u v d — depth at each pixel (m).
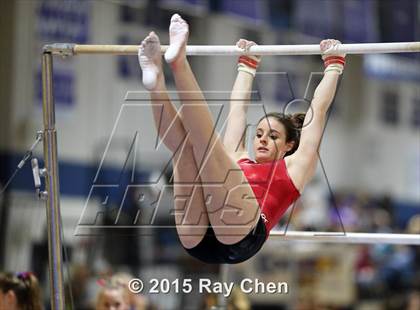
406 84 23.72
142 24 17.16
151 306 11.36
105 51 6.60
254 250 6.70
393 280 17.02
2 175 14.92
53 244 6.51
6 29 15.42
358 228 17.33
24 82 15.48
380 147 22.92
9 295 8.04
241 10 17.31
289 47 6.76
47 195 6.55
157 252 14.09
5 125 15.22
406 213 23.34
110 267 13.27
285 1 18.25
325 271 16.16
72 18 16.06
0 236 13.48
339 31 18.89
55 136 6.61
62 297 6.47
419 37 20.09
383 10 19.47
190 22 17.81
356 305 16.39
